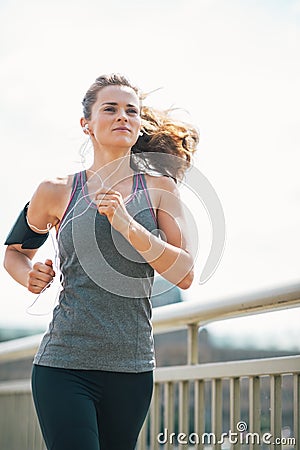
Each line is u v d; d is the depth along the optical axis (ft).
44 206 18.11
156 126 19.75
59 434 16.40
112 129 17.71
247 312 20.15
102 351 16.96
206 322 22.18
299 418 18.33
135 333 17.25
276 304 18.86
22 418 33.24
